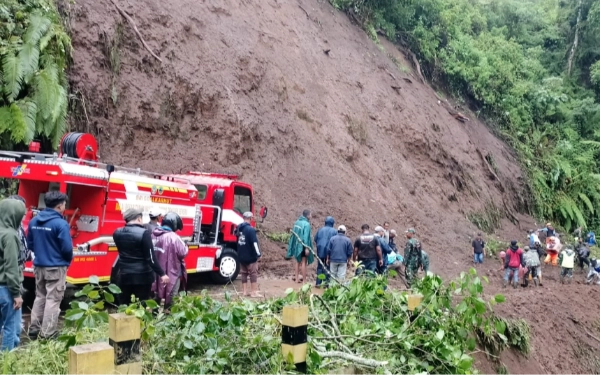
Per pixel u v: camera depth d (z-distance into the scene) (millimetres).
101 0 15844
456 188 25781
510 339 11344
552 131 36156
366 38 28859
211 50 18672
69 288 8156
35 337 6777
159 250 7809
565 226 32281
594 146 36031
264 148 18422
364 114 23750
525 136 34562
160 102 16266
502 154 31703
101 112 14688
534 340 12258
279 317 5672
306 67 22562
